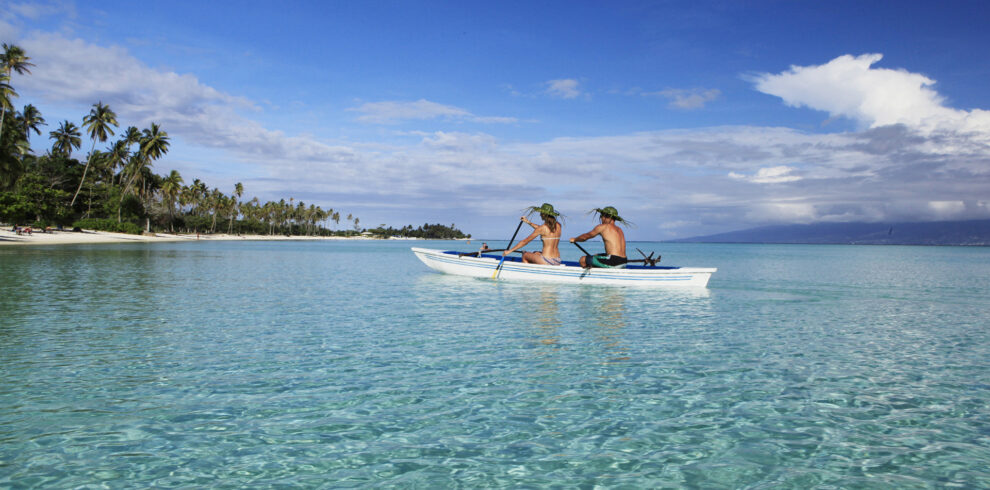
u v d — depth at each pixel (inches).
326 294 585.9
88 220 2920.8
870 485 144.1
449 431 181.0
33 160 2913.4
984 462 158.9
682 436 178.5
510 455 162.6
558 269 692.7
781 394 224.7
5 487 137.3
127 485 140.0
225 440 171.0
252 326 377.4
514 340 333.1
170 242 2977.4
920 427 187.8
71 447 163.9
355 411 199.5
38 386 225.0
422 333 354.9
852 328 393.4
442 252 818.2
